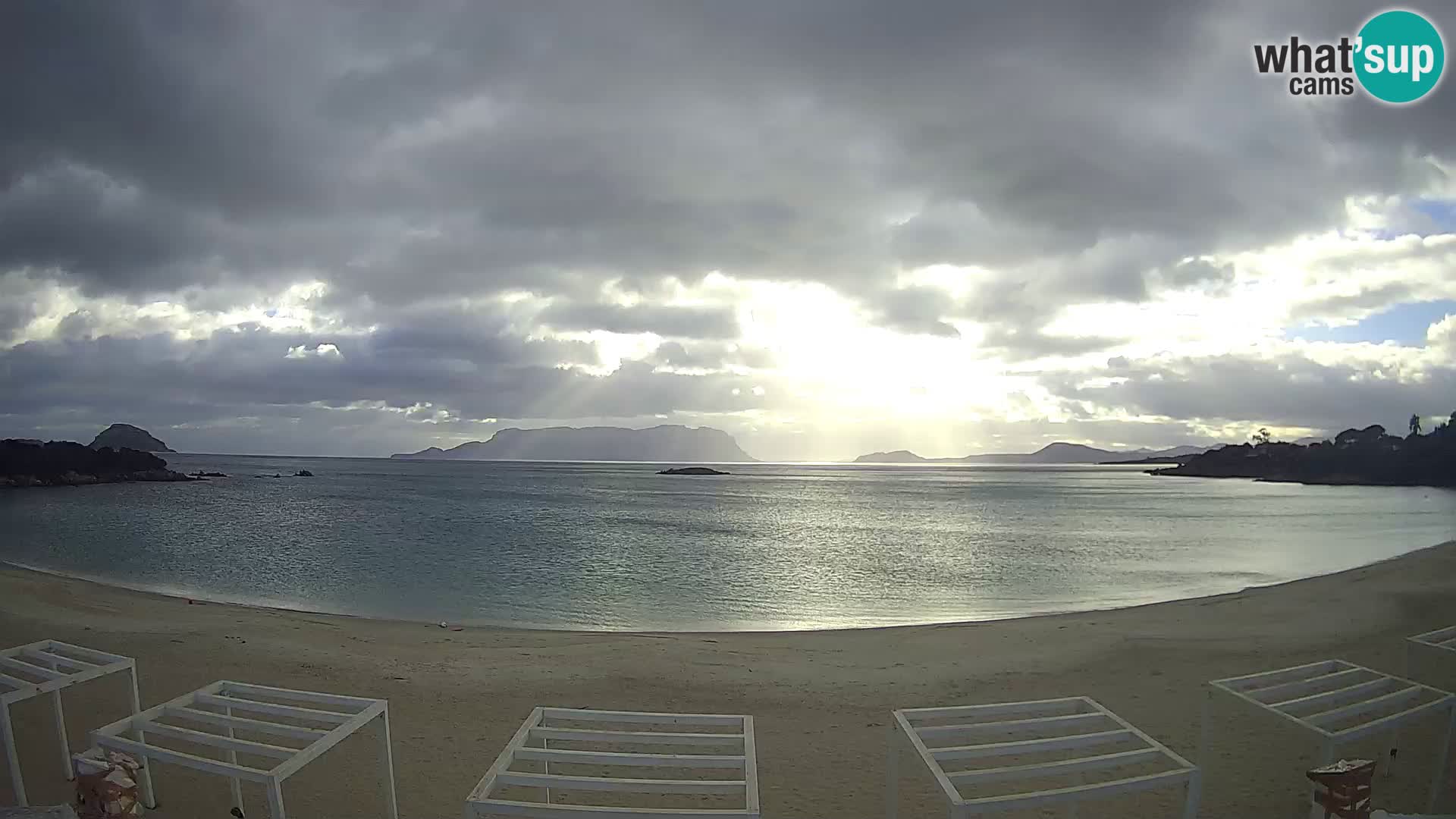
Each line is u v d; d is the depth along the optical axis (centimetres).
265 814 819
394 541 4109
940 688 1297
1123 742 733
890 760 786
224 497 7812
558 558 3506
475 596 2514
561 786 617
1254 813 830
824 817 825
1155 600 2509
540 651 1534
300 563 3244
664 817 556
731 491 11600
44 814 479
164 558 3344
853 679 1344
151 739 1011
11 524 4853
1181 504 8325
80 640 1534
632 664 1427
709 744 711
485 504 7494
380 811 831
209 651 1457
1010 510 7400
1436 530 5106
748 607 2383
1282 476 16562
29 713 1108
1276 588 2438
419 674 1338
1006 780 645
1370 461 14412
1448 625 1780
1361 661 1451
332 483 12100
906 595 2616
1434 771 928
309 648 1521
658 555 3659
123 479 10369
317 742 680
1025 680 1345
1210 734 1015
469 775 924
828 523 5697
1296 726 780
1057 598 2562
